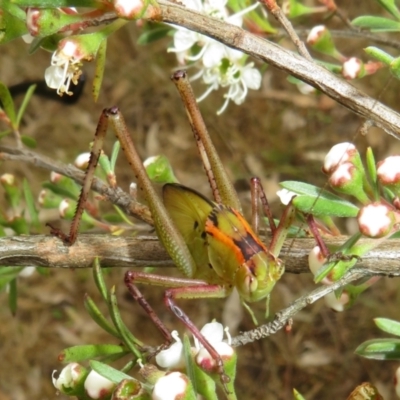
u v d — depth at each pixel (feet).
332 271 0.75
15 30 0.76
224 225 0.81
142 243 0.81
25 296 1.59
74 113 1.77
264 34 0.88
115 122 0.81
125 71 1.79
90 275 1.58
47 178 1.66
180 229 0.82
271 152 1.61
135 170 0.82
